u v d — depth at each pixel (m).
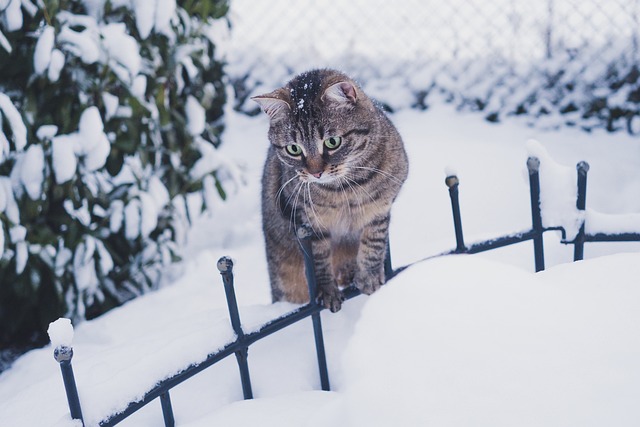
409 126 5.24
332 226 2.55
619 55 5.24
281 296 2.84
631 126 4.99
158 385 1.62
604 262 1.55
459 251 2.10
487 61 5.51
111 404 1.55
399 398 1.18
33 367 3.00
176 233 3.98
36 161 2.99
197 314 2.41
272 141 2.53
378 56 5.88
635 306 1.32
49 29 2.91
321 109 2.37
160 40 3.50
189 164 4.03
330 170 2.39
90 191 3.32
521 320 1.30
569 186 2.03
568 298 1.36
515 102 5.30
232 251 4.25
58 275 3.31
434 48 5.84
